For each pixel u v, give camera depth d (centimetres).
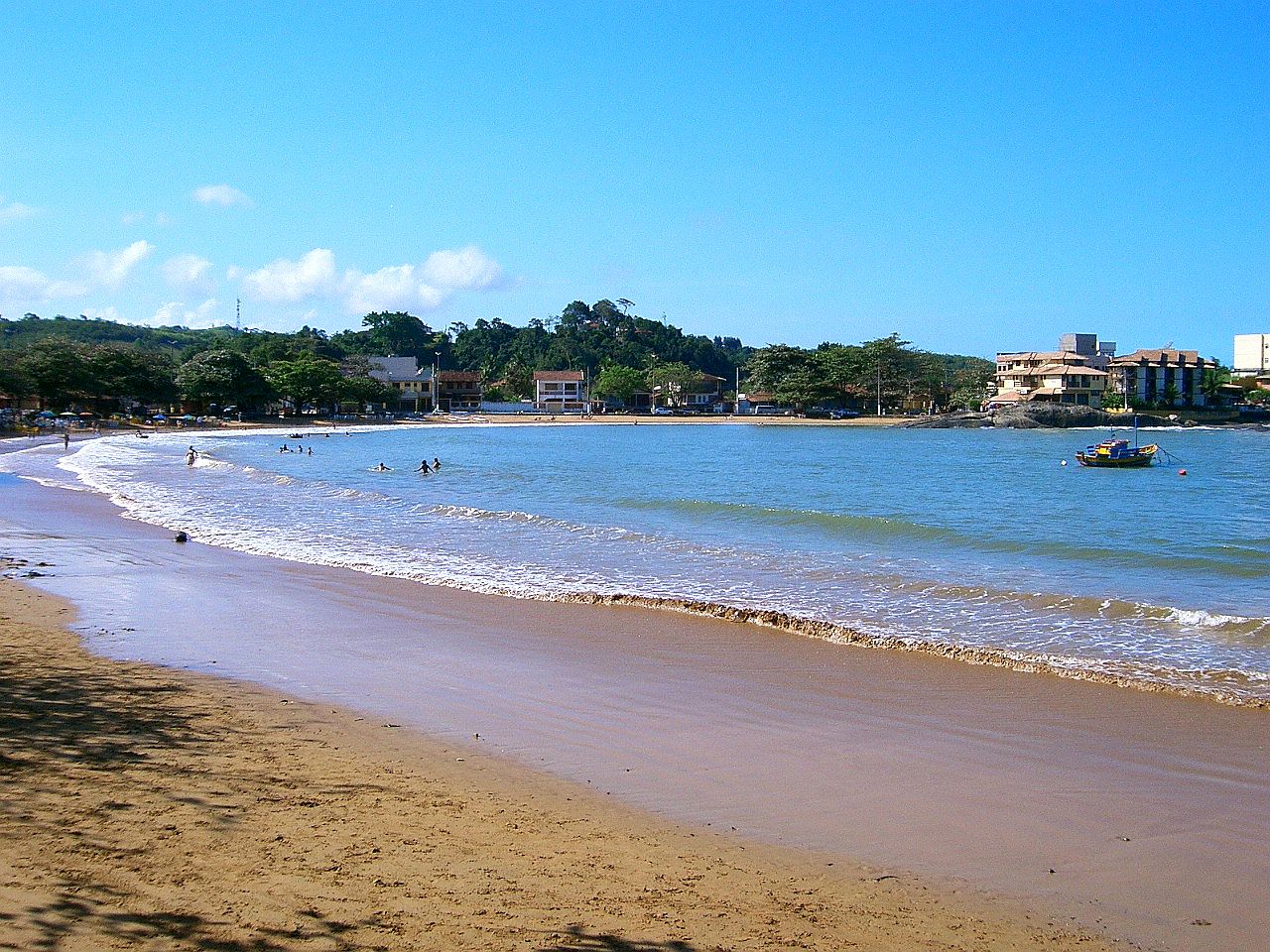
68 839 663
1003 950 600
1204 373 16725
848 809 843
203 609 1702
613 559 2298
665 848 739
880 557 2355
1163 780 921
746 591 1905
